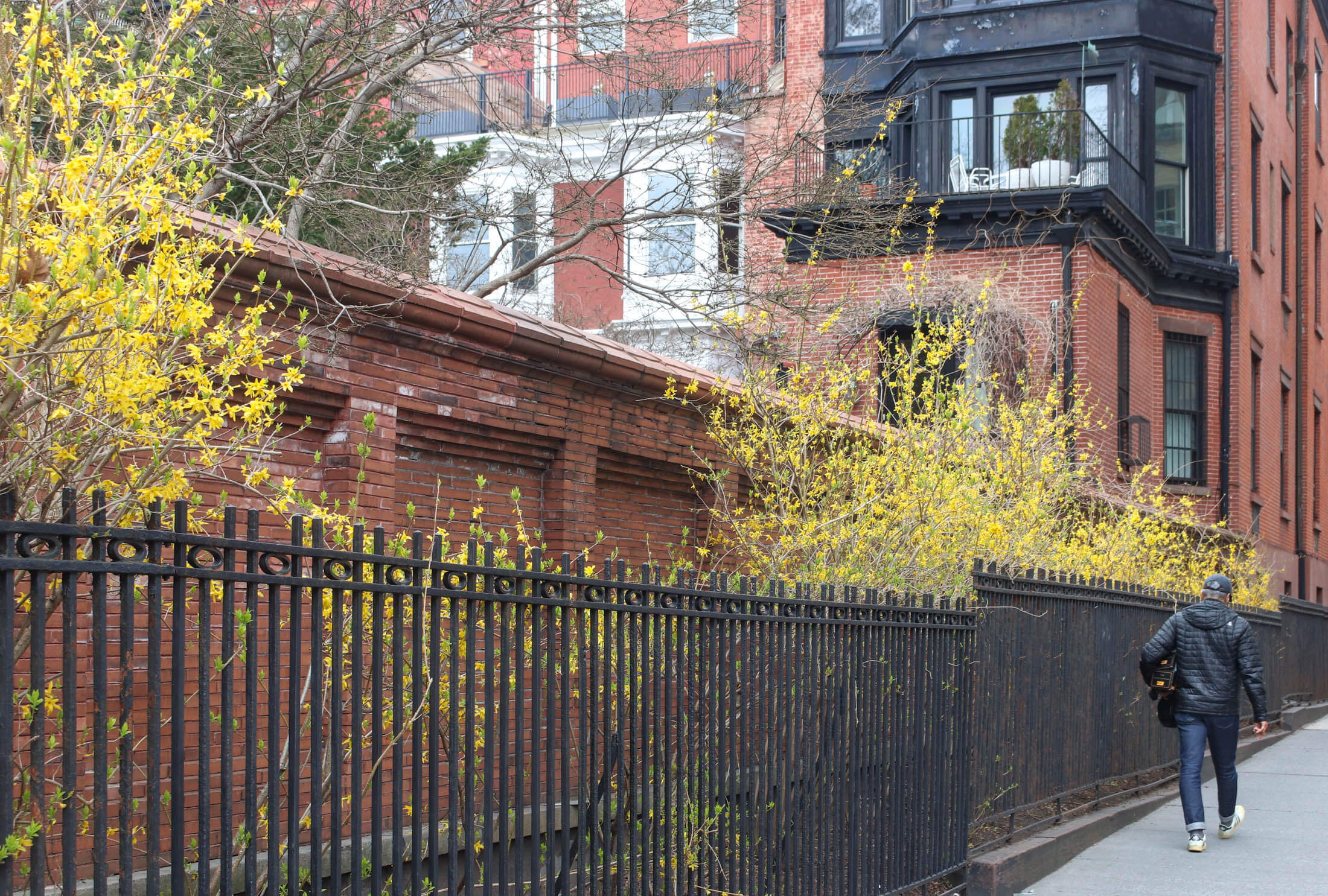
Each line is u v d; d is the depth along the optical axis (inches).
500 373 310.2
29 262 146.3
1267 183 1090.1
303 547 142.9
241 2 393.7
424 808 231.1
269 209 322.0
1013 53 851.4
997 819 336.5
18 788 149.3
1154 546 585.6
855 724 270.7
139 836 203.5
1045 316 733.9
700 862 216.1
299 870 141.0
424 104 671.8
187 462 194.9
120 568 122.6
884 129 598.5
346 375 265.0
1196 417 948.0
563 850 183.2
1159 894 319.3
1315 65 1330.0
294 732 141.5
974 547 374.3
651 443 371.9
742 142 573.0
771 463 398.6
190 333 155.7
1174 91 932.0
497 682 225.9
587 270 862.5
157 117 205.6
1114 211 763.4
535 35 582.2
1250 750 589.3
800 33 935.0
